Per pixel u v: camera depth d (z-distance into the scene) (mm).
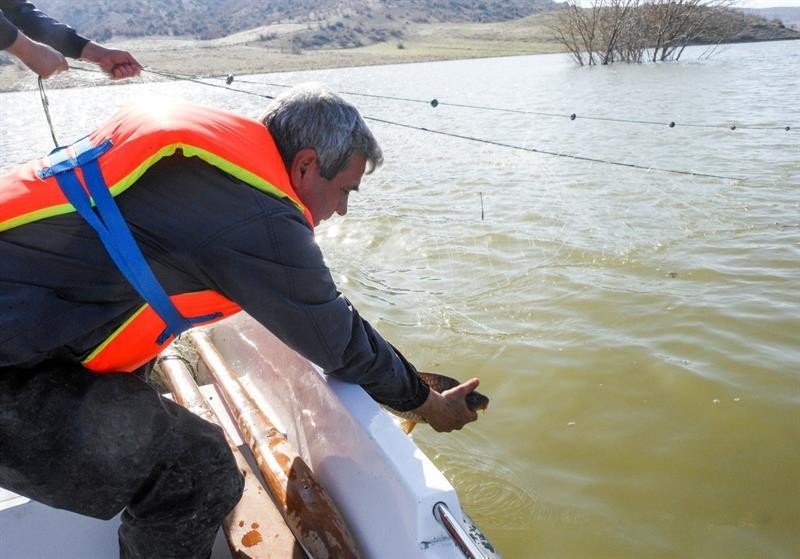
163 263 1555
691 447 3686
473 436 3916
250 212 1566
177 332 1692
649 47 32000
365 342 1833
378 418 1896
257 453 2279
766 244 6488
